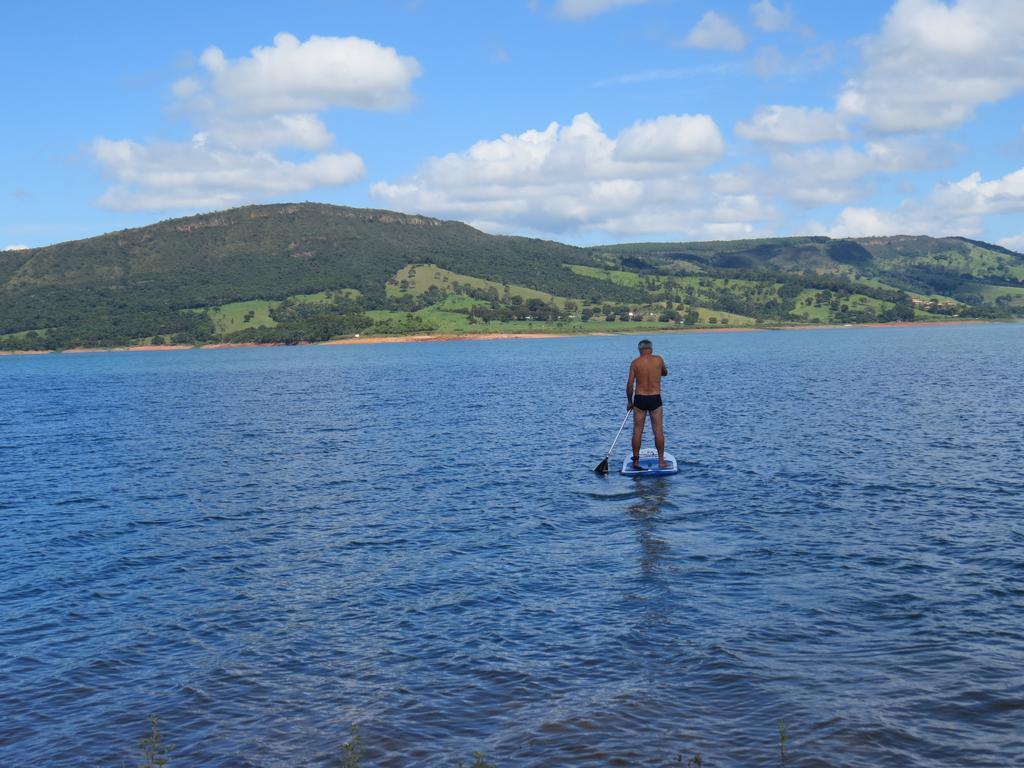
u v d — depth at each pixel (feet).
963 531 52.24
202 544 55.16
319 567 48.70
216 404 179.63
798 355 352.49
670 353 424.05
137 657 35.37
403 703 30.04
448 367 331.57
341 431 119.14
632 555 49.06
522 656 34.04
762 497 64.39
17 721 29.63
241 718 29.32
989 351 339.16
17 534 59.67
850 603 39.37
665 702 29.43
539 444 98.32
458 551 51.21
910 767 24.82
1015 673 31.12
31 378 362.94
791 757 25.48
